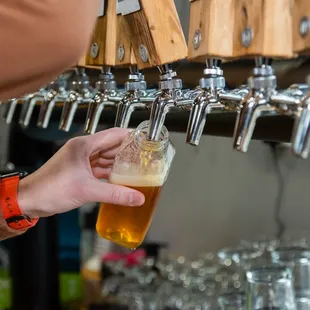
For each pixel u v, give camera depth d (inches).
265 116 33.3
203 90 31.8
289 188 84.1
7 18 26.4
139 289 73.0
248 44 27.9
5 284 81.7
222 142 90.4
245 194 88.7
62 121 46.1
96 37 38.6
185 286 70.1
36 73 27.8
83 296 88.0
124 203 38.1
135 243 39.3
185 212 94.7
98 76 46.1
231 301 52.3
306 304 50.3
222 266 73.4
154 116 34.5
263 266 49.6
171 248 95.7
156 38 32.8
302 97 28.7
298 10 26.7
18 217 41.0
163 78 34.0
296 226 83.7
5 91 28.6
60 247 86.6
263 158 86.4
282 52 27.3
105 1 37.5
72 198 40.2
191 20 30.6
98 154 42.6
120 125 40.4
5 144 88.0
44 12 26.4
